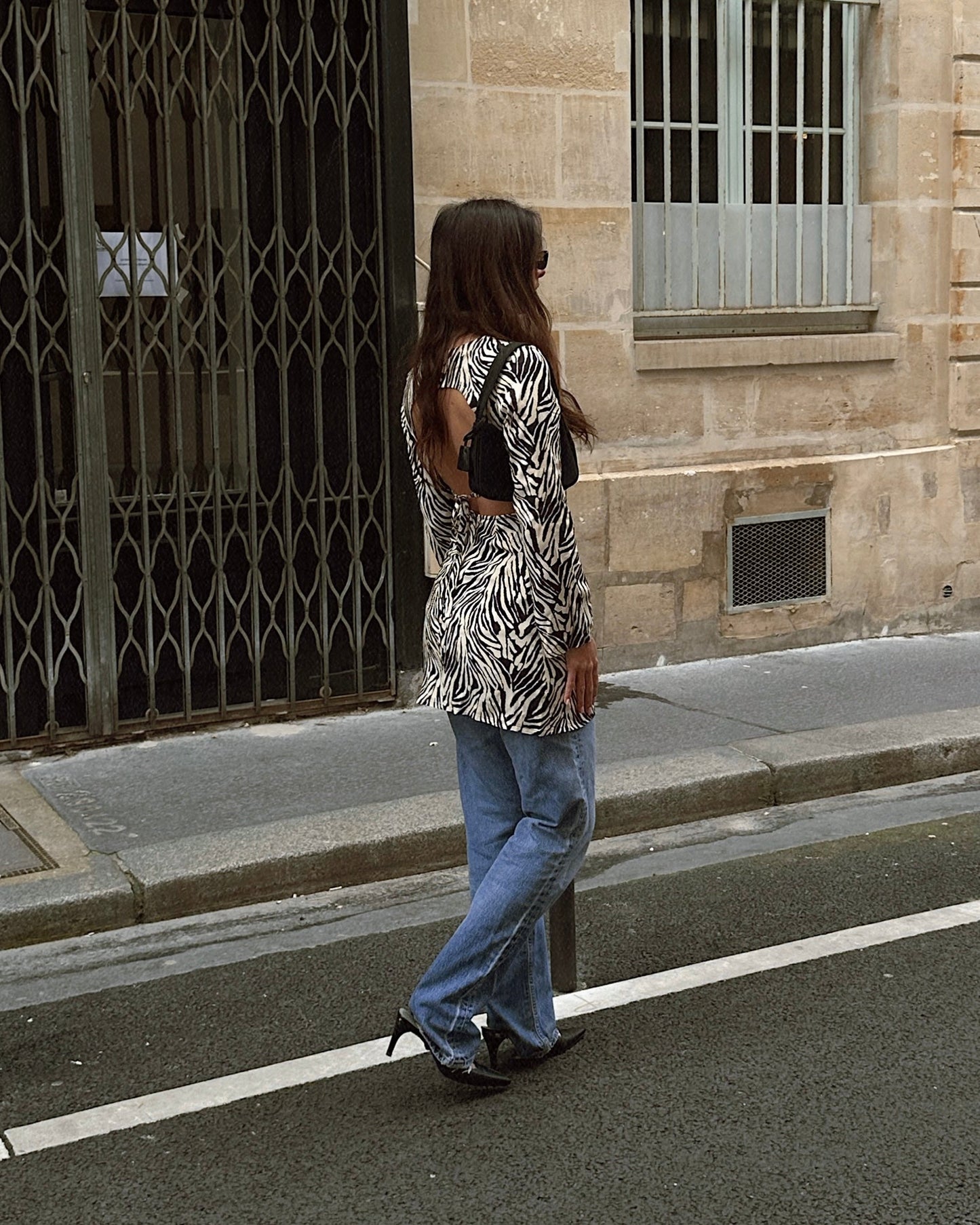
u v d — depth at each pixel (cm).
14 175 617
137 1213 316
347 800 579
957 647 834
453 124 715
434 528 361
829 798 618
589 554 768
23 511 634
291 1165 334
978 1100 356
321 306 679
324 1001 426
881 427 852
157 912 493
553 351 340
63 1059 393
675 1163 329
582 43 743
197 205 657
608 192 758
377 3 675
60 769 623
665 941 463
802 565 830
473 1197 317
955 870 527
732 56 807
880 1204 310
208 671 683
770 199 827
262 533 684
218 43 656
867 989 423
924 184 848
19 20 608
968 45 846
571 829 351
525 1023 371
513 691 338
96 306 632
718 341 796
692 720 687
